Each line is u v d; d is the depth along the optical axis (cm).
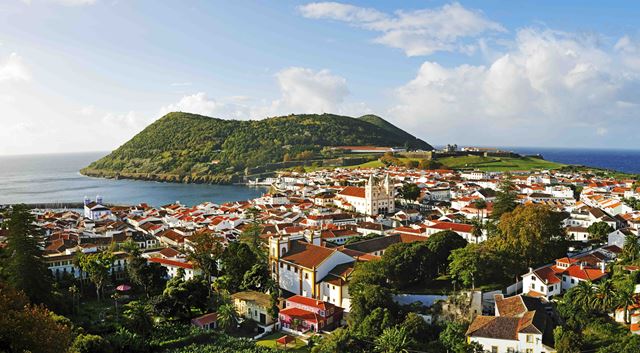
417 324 11419
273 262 16175
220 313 13000
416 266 14175
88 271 14525
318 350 10844
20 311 7550
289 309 13325
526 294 12900
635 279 11381
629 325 10600
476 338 10419
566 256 14888
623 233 16300
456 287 13738
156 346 11244
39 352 7144
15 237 12862
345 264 15150
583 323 11006
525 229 13900
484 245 14350
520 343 10088
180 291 13125
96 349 9912
